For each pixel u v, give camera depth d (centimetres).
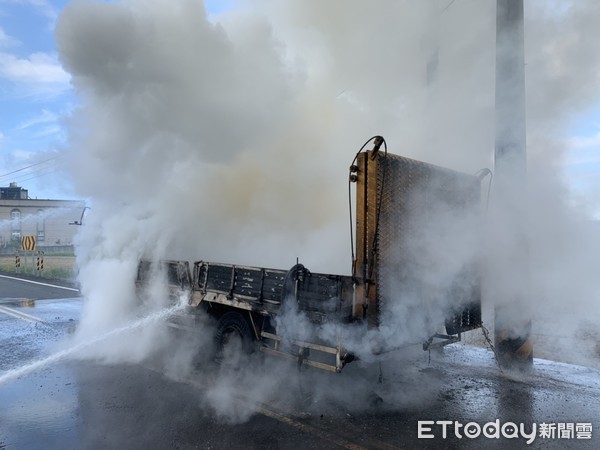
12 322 920
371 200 464
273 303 512
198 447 388
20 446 392
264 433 414
